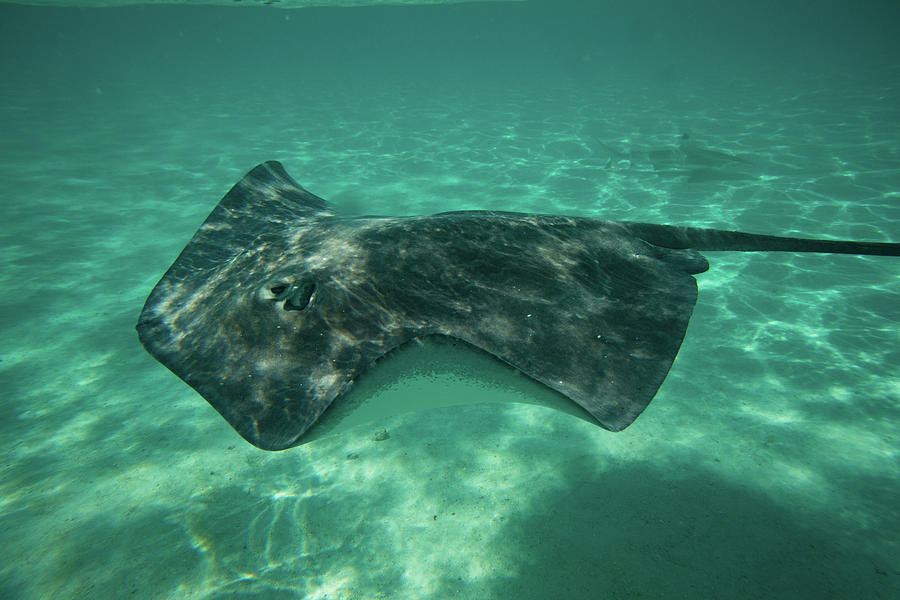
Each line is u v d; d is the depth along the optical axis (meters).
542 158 12.90
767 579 2.71
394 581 2.86
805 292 5.90
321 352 2.16
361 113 20.80
